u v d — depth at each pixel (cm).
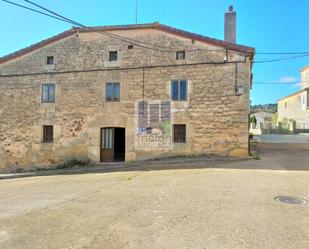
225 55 1289
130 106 1393
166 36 1367
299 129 3189
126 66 1406
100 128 1434
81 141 1442
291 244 382
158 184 766
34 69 1520
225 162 1141
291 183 739
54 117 1477
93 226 462
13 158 1509
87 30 1453
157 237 409
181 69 1340
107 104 1420
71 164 1427
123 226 455
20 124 1515
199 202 576
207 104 1300
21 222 495
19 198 707
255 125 4006
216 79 1295
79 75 1460
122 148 1473
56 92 1484
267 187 696
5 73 1552
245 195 624
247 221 466
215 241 392
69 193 728
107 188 756
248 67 1263
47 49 1511
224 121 1277
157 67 1369
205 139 1295
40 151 1482
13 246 393
